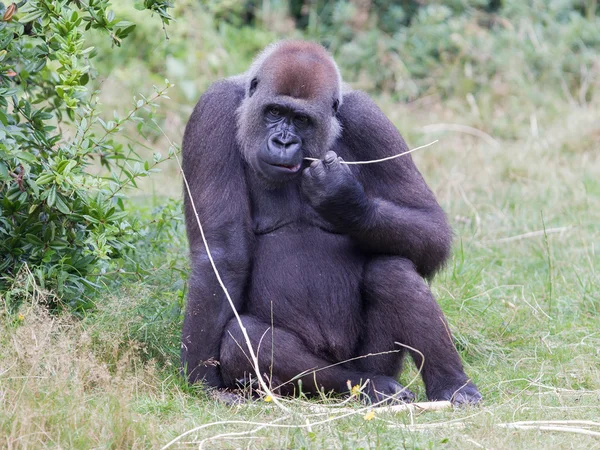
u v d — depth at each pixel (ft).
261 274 38.42
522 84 94.68
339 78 38.60
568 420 33.99
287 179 36.73
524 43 99.50
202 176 38.24
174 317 42.37
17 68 47.50
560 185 71.31
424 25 103.40
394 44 102.53
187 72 93.61
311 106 36.65
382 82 100.01
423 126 89.35
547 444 31.91
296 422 32.63
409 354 39.81
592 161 77.77
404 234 37.86
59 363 34.06
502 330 47.09
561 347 44.50
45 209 41.14
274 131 36.55
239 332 37.17
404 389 37.06
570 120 86.33
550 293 50.31
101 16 41.91
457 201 68.95
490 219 65.36
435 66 99.91
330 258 38.65
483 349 45.01
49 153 42.50
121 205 44.09
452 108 94.22
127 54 94.22
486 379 40.78
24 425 29.30
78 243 42.22
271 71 37.06
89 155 45.47
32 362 33.45
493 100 94.02
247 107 37.81
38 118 43.29
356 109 39.40
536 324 48.34
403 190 38.99
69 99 40.98
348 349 38.99
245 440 31.55
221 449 31.04
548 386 38.86
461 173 74.64
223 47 99.71
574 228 62.95
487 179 74.02
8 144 39.55
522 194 70.38
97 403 32.58
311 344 38.24
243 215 38.04
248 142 37.50
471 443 31.68
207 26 101.24
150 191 69.41
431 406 35.65
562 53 98.48
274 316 38.24
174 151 43.19
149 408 34.42
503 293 52.70
